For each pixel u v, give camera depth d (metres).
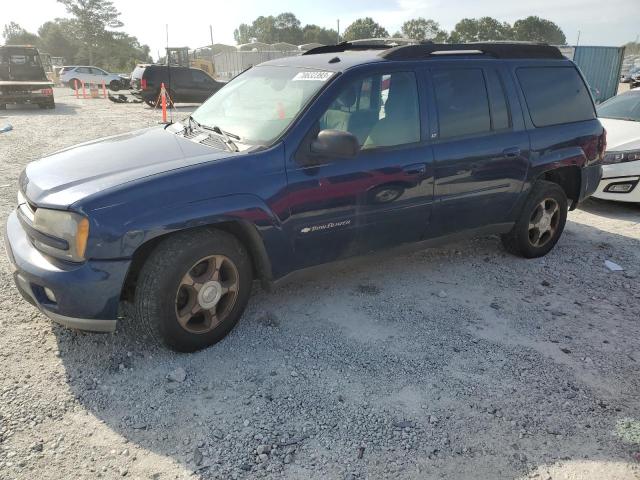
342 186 3.51
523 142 4.47
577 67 5.05
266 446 2.55
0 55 20.17
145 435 2.61
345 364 3.24
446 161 3.99
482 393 3.02
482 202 4.36
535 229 4.95
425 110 3.93
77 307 2.87
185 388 2.96
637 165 6.50
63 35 93.81
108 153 3.48
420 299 4.14
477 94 4.24
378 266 4.74
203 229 3.17
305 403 2.88
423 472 2.45
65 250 2.87
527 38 106.31
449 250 5.21
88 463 2.42
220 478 2.37
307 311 3.88
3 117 15.78
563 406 2.93
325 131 3.26
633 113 7.76
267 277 3.47
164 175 3.01
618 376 3.23
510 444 2.64
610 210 6.98
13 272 3.14
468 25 103.75
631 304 4.21
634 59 54.16
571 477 2.45
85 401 2.83
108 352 3.25
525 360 3.36
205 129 3.84
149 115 17.27
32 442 2.53
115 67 88.44
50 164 3.43
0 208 5.92
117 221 2.83
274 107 3.66
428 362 3.30
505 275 4.67
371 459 2.51
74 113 17.56
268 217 3.26
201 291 3.17
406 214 3.90
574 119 4.96
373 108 3.70
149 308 3.03
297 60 4.18
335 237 3.63
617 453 2.60
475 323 3.81
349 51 4.42
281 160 3.30
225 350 3.34
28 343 3.31
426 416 2.81
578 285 4.53
